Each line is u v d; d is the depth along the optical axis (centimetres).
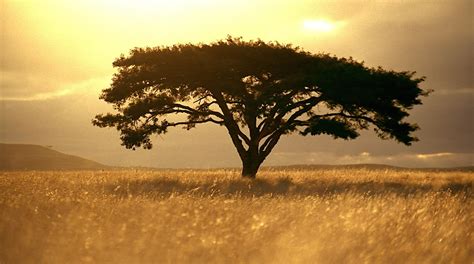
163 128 8900
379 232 2061
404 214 2559
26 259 1703
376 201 3178
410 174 9131
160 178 7075
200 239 1864
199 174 8550
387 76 8475
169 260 1681
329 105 9044
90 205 2748
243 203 2962
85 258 1669
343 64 8812
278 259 1727
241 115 9288
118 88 8638
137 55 8669
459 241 2008
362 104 8438
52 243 1825
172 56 8488
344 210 2605
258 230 2011
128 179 6756
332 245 1847
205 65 8444
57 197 3297
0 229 2078
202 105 9025
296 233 2038
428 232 2114
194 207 2638
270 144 8869
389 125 8800
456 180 7569
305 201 3259
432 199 3366
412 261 1761
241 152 8831
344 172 10000
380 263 1728
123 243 1814
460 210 2778
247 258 1728
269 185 6700
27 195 3344
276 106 8512
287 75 8819
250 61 8625
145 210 2516
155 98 8762
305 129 8606
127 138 8856
